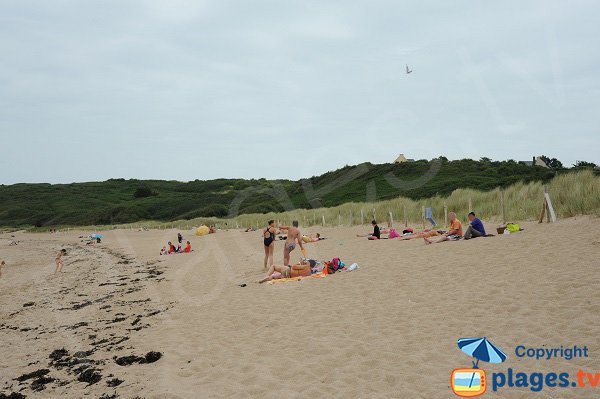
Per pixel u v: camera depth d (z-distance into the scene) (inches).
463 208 849.5
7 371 270.1
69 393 219.1
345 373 197.6
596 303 237.9
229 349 251.6
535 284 286.7
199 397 189.3
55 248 1528.1
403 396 170.4
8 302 525.7
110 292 525.0
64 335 341.1
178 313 362.0
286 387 189.9
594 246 356.2
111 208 3166.8
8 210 3629.4
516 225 505.7
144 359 253.8
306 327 273.4
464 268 357.1
